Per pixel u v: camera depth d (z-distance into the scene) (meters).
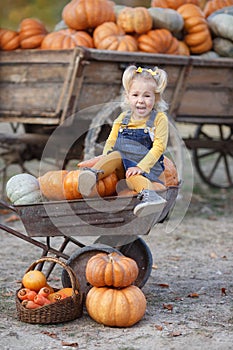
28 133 16.91
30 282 8.81
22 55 14.53
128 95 9.53
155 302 9.52
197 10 16.03
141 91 9.38
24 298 8.68
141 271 9.77
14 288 10.16
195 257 12.37
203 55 15.94
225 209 17.08
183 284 10.51
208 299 9.70
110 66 13.62
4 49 15.49
